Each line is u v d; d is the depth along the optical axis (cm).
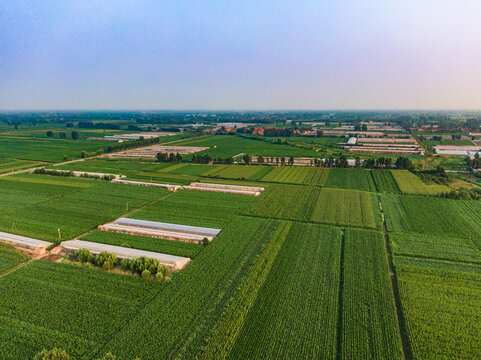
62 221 7375
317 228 6962
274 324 4034
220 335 3825
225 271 5241
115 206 8506
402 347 3769
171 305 4378
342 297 4581
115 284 4859
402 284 4916
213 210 8206
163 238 6588
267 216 7775
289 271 5241
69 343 3691
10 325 3972
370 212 8019
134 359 3484
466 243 6356
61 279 4966
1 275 5147
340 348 3706
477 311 4344
